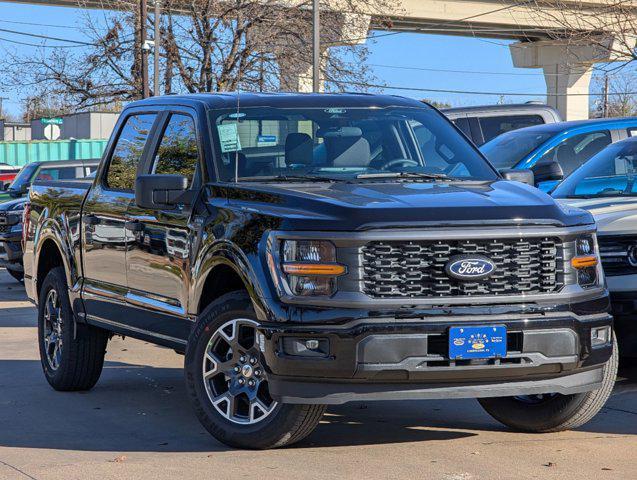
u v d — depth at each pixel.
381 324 5.51
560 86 61.66
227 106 7.01
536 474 5.54
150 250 7.01
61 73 36.88
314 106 7.14
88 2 37.78
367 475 5.52
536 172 8.74
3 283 17.61
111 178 7.84
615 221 7.80
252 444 6.04
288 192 6.02
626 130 13.17
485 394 5.72
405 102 7.50
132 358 9.82
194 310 6.41
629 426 6.73
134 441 6.50
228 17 35.75
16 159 49.59
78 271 8.02
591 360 5.90
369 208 5.64
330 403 5.62
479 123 16.64
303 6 37.53
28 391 8.29
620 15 22.11
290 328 5.60
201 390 6.18
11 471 5.75
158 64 34.69
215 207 6.35
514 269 5.74
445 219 5.63
